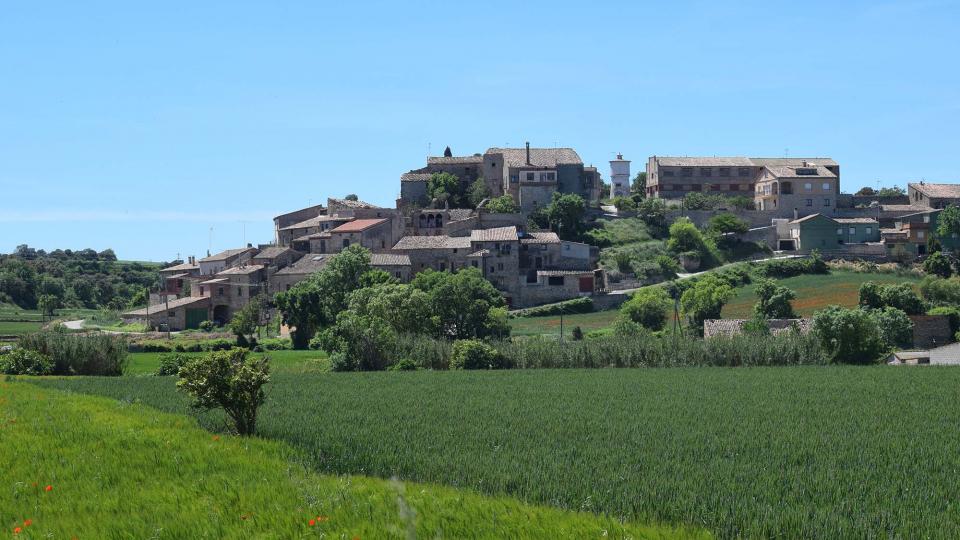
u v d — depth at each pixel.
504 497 29.22
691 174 182.25
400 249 144.25
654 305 118.31
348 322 91.56
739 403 54.28
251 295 144.38
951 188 176.88
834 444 38.66
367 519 26.11
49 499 29.20
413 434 41.88
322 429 43.44
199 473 32.81
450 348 90.25
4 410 47.34
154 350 112.31
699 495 29.11
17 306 192.75
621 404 54.12
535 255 146.88
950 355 93.75
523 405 53.81
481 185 176.50
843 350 86.75
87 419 44.56
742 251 156.50
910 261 150.75
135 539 25.03
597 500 28.70
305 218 182.25
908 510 27.23
